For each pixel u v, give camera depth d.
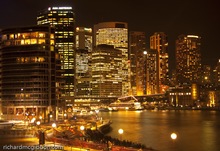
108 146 82.00
